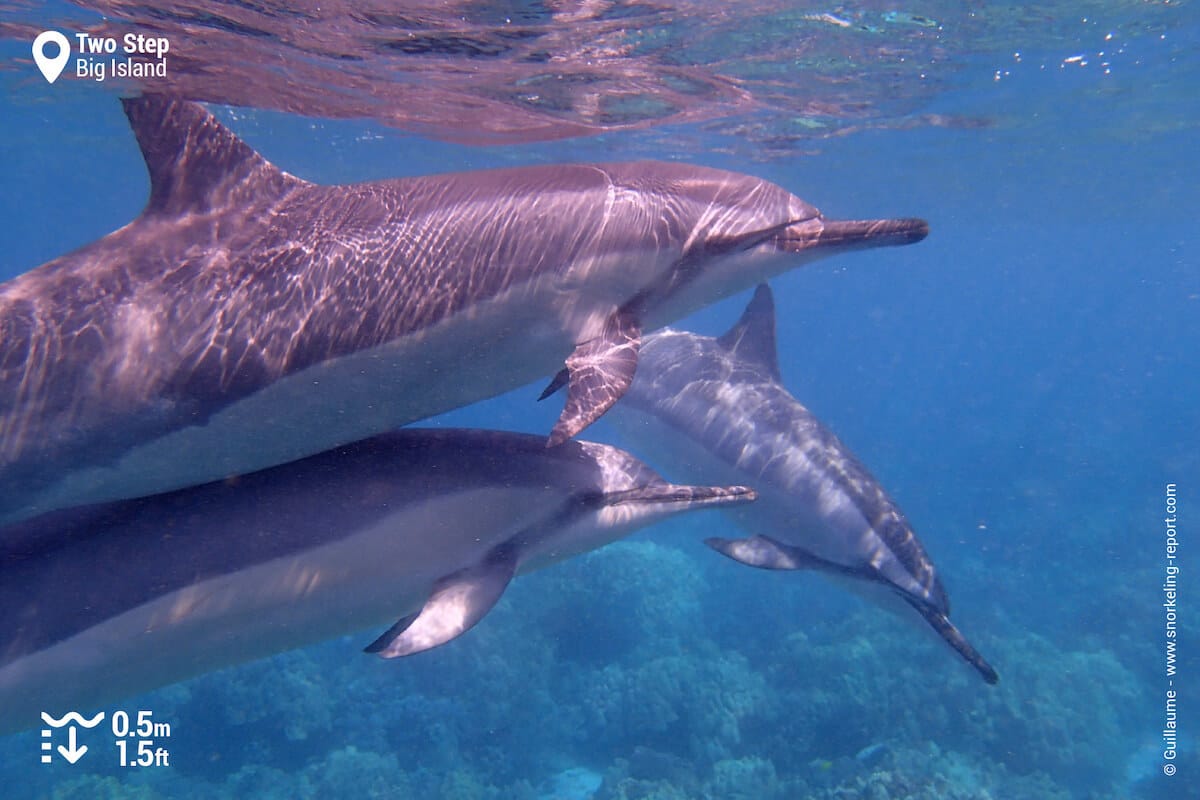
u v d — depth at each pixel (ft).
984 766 38.60
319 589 14.15
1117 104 53.26
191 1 28.86
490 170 16.07
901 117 54.03
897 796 31.42
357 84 39.24
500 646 44.37
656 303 16.48
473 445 16.15
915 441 133.18
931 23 35.86
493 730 39.99
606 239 15.14
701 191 16.85
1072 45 40.24
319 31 31.32
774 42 36.27
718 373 27.78
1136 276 295.89
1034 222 127.44
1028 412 165.99
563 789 38.22
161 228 14.14
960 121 56.29
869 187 86.58
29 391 12.26
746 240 16.63
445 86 39.75
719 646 52.31
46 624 12.78
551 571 51.72
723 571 63.36
